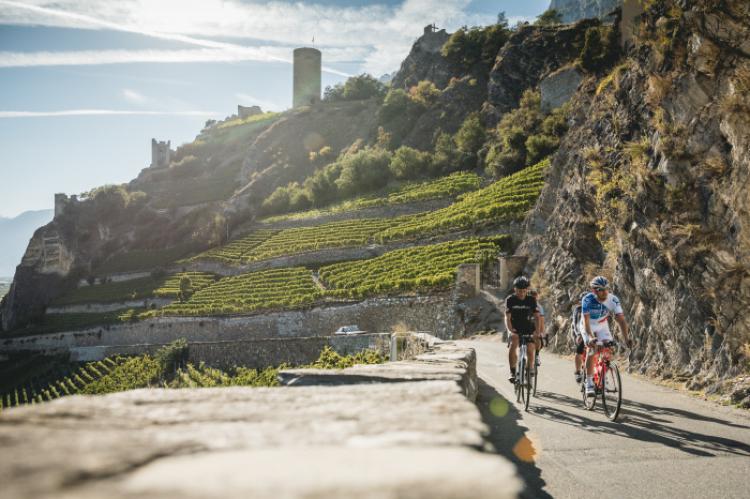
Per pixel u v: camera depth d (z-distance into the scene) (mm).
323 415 1915
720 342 10805
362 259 62844
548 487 5016
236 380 42312
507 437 7043
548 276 26766
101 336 72938
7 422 1459
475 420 1811
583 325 9125
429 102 118750
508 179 66250
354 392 2578
